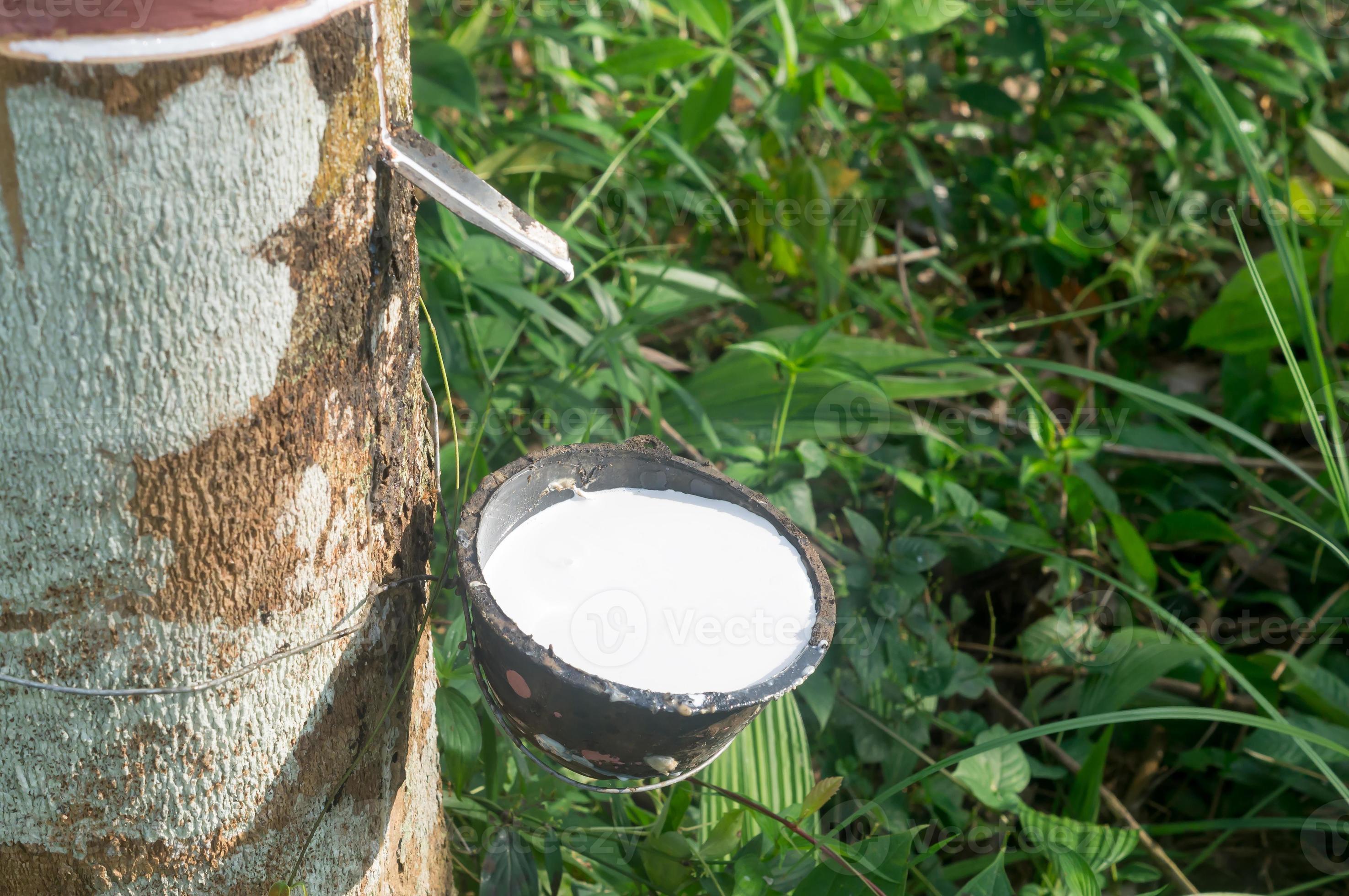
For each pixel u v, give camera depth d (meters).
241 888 0.96
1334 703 1.76
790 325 2.29
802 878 1.24
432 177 0.86
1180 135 2.66
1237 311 2.23
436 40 2.09
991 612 1.84
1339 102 3.05
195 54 0.70
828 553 1.71
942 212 2.47
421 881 1.19
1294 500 2.16
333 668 0.96
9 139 0.69
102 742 0.86
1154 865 1.66
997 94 2.52
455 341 1.81
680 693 0.82
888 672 1.62
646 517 1.04
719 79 2.13
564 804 1.38
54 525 0.79
